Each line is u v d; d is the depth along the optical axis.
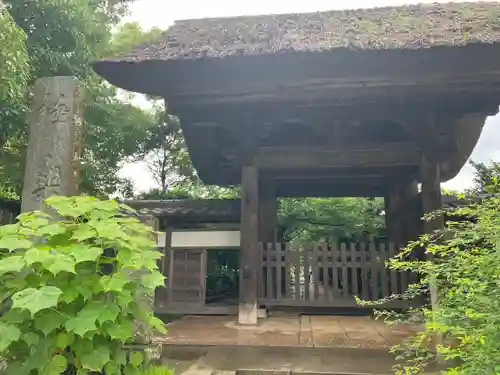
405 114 6.35
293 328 6.31
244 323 6.67
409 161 7.00
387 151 7.05
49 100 4.33
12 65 5.27
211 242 8.48
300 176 8.85
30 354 2.38
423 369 3.76
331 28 6.03
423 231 6.64
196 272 8.43
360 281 7.39
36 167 4.19
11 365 2.39
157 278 2.69
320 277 7.62
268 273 7.26
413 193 8.66
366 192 10.49
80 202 2.76
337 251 7.26
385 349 4.82
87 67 8.41
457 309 2.32
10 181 8.14
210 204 8.84
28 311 2.31
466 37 4.99
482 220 2.34
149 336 3.46
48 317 2.34
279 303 7.12
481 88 5.62
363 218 14.51
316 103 6.20
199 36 6.19
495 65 5.26
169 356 4.64
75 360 2.44
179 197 16.59
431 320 2.74
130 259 2.60
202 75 5.68
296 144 7.34
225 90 5.94
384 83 5.63
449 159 6.73
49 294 2.18
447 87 5.67
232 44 5.64
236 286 11.96
